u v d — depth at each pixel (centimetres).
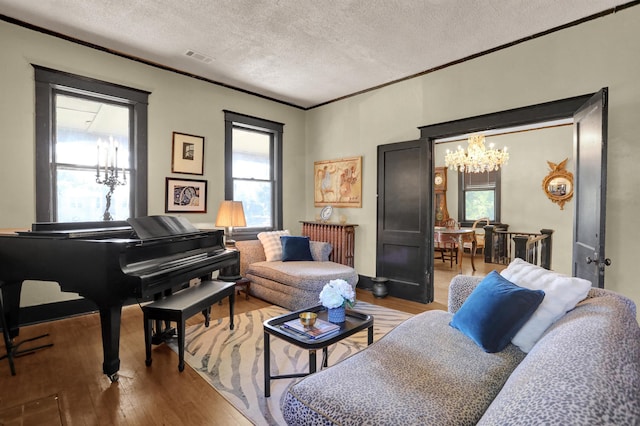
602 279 224
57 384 210
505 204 702
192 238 297
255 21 289
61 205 331
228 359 245
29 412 177
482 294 184
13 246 231
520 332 164
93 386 208
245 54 353
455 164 646
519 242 566
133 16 284
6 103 293
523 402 70
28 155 304
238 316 340
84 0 262
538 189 655
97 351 256
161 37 319
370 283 456
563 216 625
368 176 459
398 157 420
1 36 289
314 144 534
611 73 271
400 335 181
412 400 121
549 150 642
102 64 343
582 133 269
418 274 402
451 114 371
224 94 443
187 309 234
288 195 524
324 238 485
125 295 213
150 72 377
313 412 121
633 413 60
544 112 305
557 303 160
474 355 158
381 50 340
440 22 287
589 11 271
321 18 283
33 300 308
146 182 373
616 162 267
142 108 371
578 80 287
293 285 356
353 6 265
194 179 414
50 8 274
